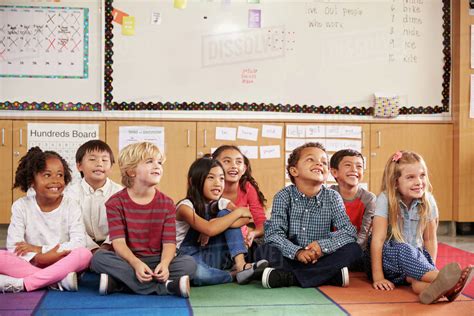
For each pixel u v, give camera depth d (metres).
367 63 3.64
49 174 2.04
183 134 3.46
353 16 3.63
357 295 1.83
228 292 1.86
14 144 3.37
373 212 2.30
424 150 3.62
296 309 1.64
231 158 2.37
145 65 3.51
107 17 3.48
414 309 1.66
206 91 3.55
